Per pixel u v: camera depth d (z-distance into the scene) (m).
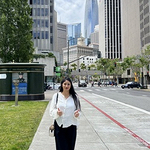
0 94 16.08
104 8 162.75
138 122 8.33
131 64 65.25
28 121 8.31
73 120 3.52
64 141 3.46
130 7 94.44
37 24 60.97
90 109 11.89
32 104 13.91
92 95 23.48
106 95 24.12
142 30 73.44
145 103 15.50
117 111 11.29
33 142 5.49
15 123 7.92
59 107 3.46
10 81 16.09
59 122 3.47
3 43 25.98
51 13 68.31
